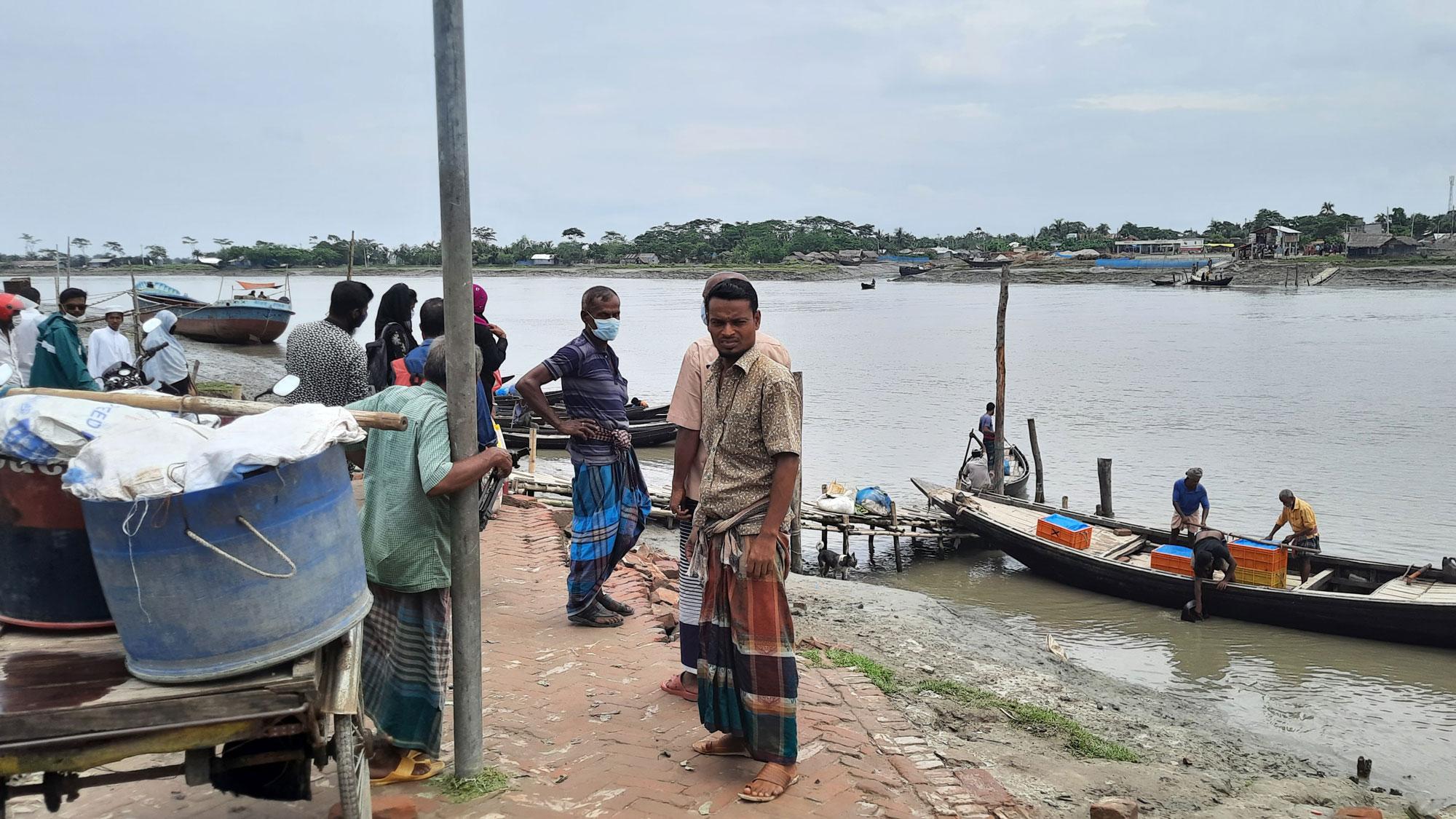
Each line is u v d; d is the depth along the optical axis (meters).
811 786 4.37
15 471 2.96
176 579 2.76
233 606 2.82
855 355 45.84
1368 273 108.94
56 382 8.54
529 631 6.30
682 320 71.69
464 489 3.99
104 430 2.91
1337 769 8.09
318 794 4.08
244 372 28.33
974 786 4.59
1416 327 56.16
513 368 39.97
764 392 4.07
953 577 15.25
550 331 57.81
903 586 14.80
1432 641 11.85
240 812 3.89
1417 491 19.08
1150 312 74.06
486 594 7.11
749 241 181.00
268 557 2.86
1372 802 6.91
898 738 5.07
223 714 2.83
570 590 6.34
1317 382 34.56
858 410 29.45
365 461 4.31
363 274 151.38
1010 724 6.82
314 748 3.09
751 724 4.19
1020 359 43.16
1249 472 20.86
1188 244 143.88
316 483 3.02
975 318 71.06
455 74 3.73
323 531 3.03
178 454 2.72
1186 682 10.78
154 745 2.82
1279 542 13.65
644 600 7.09
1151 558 14.07
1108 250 156.62
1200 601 13.13
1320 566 13.73
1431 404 29.52
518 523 9.23
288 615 2.93
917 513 16.50
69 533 3.04
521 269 171.25
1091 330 58.12
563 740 4.73
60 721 2.69
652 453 23.19
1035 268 144.25
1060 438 25.03
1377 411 28.52
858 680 5.96
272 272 154.25
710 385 4.34
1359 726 9.47
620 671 5.62
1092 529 15.74
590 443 6.19
